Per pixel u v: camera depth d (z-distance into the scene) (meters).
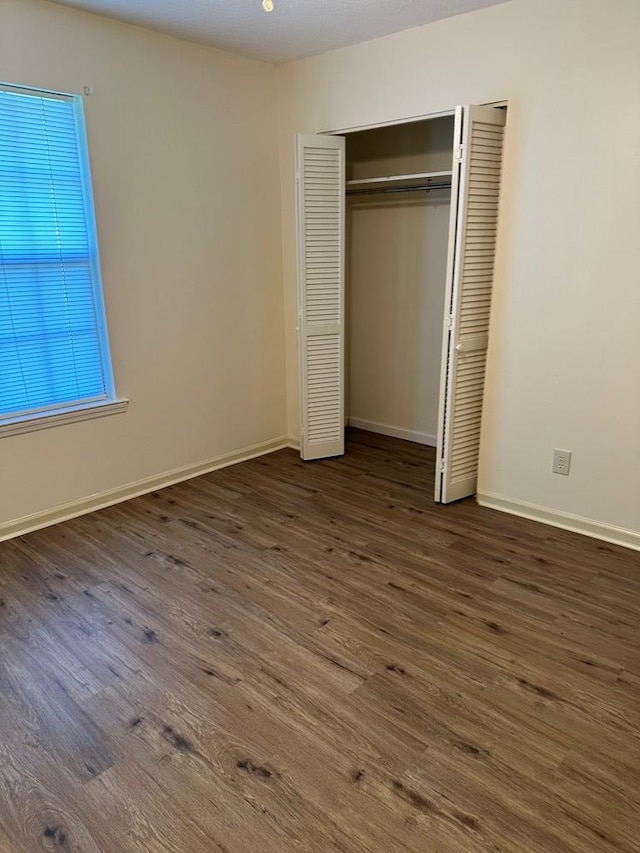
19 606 2.47
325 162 3.56
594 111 2.59
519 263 2.97
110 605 2.47
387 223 4.31
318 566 2.76
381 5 2.78
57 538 3.04
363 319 4.64
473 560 2.79
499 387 3.19
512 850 1.45
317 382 3.97
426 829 1.50
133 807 1.57
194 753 1.74
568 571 2.69
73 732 1.82
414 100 3.18
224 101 3.55
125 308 3.31
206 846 1.46
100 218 3.10
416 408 4.48
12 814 1.56
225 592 2.56
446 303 3.05
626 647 2.18
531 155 2.82
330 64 3.50
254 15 2.91
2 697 1.97
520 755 1.72
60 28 2.78
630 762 1.69
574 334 2.86
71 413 3.16
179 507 3.41
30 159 2.84
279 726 1.83
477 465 3.43
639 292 2.63
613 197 2.62
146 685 2.02
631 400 2.75
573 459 2.99
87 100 2.93
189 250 3.55
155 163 3.28
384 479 3.80
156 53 3.16
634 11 2.40
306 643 2.22
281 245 4.10
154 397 3.56
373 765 1.69
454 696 1.95
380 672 2.06
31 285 2.97
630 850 1.45
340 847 1.46
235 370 4.00
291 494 3.58
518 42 2.73
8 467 2.98
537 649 2.17
